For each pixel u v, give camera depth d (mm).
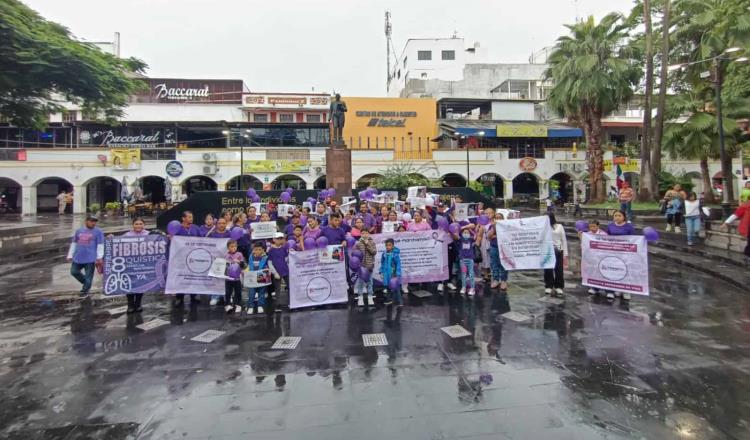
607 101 22312
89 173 28625
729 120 19703
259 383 4324
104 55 15445
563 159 32531
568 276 9477
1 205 30391
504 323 6148
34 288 8719
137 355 5086
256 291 7074
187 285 7180
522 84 40219
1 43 11930
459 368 4641
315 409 3807
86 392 4164
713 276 9094
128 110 33281
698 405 3822
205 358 4980
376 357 4969
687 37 20938
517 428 3482
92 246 8273
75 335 5816
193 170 29094
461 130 30203
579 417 3643
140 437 3410
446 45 46344
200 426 3557
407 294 7941
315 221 7906
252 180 31312
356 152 30438
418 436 3379
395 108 33000
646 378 4355
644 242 7191
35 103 15977
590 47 21969
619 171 22328
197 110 34312
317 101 35375
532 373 4496
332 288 7195
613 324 6055
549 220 7797
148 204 26500
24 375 4547
